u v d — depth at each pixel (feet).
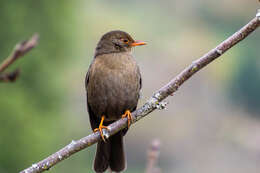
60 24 53.31
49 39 52.26
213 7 99.60
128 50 19.63
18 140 47.26
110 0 103.30
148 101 15.11
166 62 88.79
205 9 100.73
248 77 87.92
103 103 18.44
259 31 90.58
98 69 18.33
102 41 19.58
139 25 98.02
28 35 50.70
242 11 98.27
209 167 74.49
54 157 13.26
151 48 92.63
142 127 79.05
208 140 79.82
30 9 51.31
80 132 70.28
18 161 47.24
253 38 91.45
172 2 103.04
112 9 100.42
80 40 57.98
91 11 89.61
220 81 88.58
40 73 50.78
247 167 73.10
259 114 84.48
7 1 49.85
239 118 83.61
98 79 18.26
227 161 74.43
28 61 49.75
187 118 82.58
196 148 77.61
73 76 70.38
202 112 84.23
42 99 50.98
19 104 47.85
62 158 13.37
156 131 78.84
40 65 50.70
